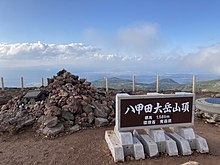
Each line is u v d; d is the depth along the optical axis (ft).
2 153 10.73
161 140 10.00
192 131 10.48
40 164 9.43
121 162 9.25
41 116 14.34
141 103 10.24
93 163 9.29
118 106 10.04
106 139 11.33
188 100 10.69
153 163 9.14
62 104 14.42
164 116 10.53
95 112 14.87
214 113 14.79
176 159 9.50
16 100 17.80
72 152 10.44
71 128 13.33
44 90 18.44
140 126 10.31
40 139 12.38
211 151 10.37
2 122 13.92
